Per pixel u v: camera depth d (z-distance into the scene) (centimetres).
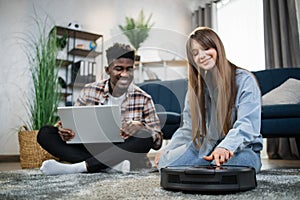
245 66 406
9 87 361
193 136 109
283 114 211
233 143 95
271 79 300
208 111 109
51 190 93
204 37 101
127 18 442
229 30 432
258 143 117
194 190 82
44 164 137
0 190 95
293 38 337
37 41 384
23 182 115
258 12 393
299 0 327
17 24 376
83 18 420
